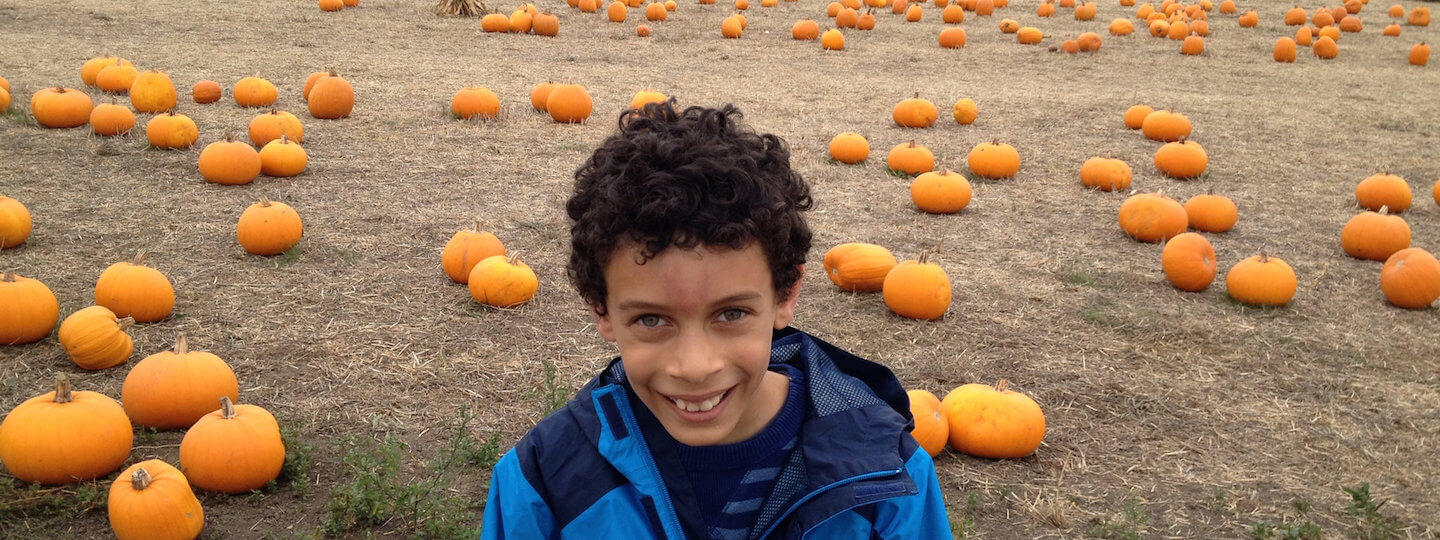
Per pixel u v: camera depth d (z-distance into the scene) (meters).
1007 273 7.88
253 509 4.28
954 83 17.11
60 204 8.47
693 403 1.71
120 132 10.83
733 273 1.62
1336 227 9.65
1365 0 32.41
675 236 1.57
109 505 3.91
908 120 13.41
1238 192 10.82
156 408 4.81
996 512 4.46
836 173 10.77
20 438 4.26
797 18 24.34
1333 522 4.51
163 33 18.11
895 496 1.83
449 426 4.98
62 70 14.40
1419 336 6.92
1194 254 7.52
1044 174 11.18
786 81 16.55
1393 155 12.98
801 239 1.76
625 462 1.89
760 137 1.72
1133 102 15.93
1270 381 6.05
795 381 1.94
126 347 5.59
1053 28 24.42
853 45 20.84
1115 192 10.56
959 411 4.96
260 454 4.32
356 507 4.17
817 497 1.84
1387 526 4.46
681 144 1.59
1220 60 20.88
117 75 13.12
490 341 6.12
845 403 1.91
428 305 6.65
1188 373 6.12
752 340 1.70
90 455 4.33
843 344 6.33
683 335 1.66
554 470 1.92
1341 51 22.73
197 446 4.28
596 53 18.48
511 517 1.94
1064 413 5.52
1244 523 4.48
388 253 7.68
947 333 6.57
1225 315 7.14
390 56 17.12
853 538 1.88
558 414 1.98
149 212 8.39
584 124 12.55
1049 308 7.12
